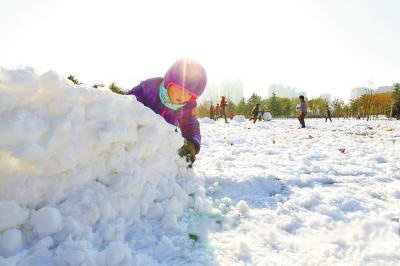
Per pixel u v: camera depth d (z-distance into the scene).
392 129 13.43
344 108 69.12
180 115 3.22
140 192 2.11
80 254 1.47
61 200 1.74
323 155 5.27
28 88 1.62
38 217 1.59
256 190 3.08
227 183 3.20
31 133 1.55
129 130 2.07
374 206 2.73
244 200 2.81
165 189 2.33
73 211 1.72
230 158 4.71
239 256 1.87
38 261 1.49
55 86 1.71
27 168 1.65
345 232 2.26
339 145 6.84
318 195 2.88
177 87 3.02
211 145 6.40
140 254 1.70
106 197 1.87
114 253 1.56
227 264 1.77
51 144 1.62
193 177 2.81
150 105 3.33
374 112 65.69
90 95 1.94
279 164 4.29
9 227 1.54
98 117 1.94
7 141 1.51
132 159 2.10
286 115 76.25
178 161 2.70
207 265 1.72
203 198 2.54
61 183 1.75
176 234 2.01
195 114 3.26
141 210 2.06
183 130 3.21
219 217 2.34
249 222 2.35
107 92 2.09
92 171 1.91
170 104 3.17
